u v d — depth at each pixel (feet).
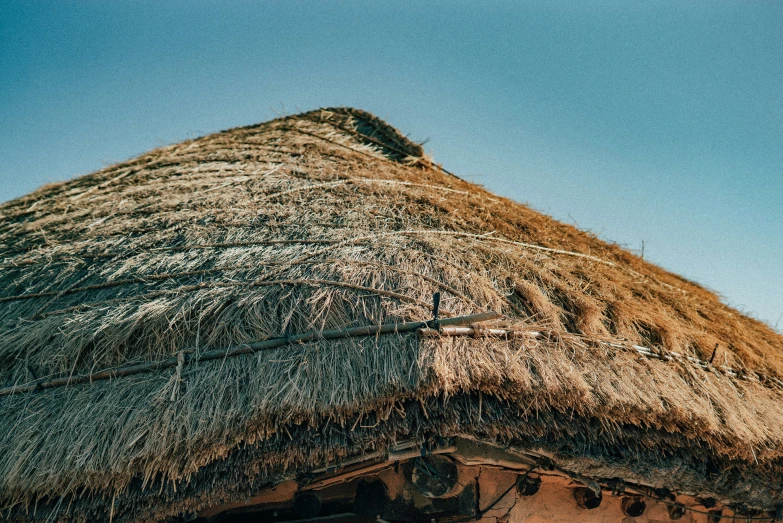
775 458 17.21
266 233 19.52
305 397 13.71
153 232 20.47
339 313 15.61
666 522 19.81
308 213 20.90
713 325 22.50
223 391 14.16
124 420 14.17
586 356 16.03
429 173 28.58
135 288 17.58
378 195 23.15
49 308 17.78
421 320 15.34
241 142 29.91
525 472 17.06
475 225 22.31
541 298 17.46
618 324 18.48
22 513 14.01
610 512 18.67
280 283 16.58
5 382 15.90
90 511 13.87
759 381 20.06
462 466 16.76
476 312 16.26
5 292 18.95
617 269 24.17
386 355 14.40
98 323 16.24
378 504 16.79
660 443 15.62
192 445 13.44
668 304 22.63
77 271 19.08
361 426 13.76
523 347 15.28
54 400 15.15
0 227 24.62
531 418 14.49
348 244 18.54
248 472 13.75
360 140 31.01
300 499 16.78
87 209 23.73
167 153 29.96
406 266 17.39
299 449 13.73
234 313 15.80
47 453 14.07
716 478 17.04
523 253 20.71
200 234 19.72
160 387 14.57
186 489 13.79
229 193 23.00
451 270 17.70
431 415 13.96
